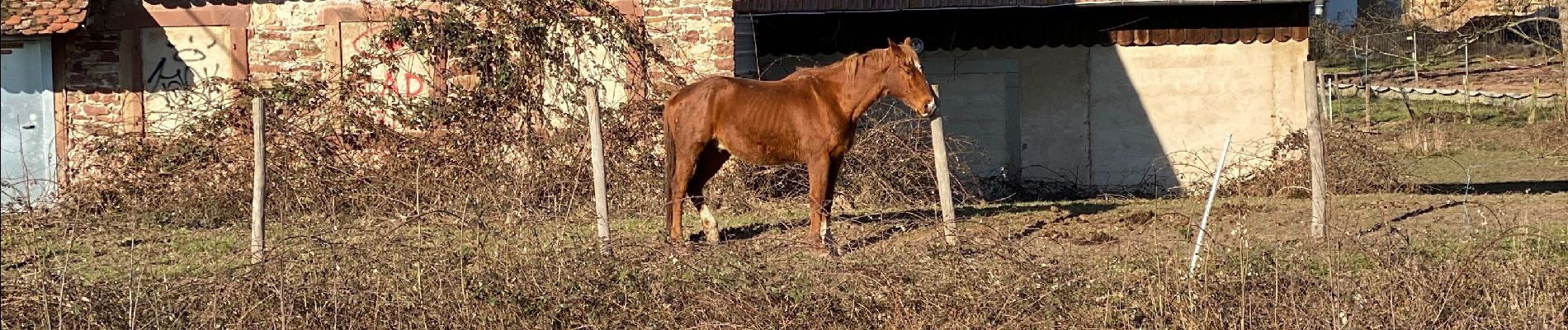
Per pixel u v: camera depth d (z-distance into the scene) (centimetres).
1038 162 1828
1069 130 1820
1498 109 3036
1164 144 1802
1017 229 1042
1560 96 2991
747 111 984
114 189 1320
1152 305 735
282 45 1499
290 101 1454
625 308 752
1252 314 725
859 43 1831
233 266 892
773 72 1838
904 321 729
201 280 796
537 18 1471
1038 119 1825
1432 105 3212
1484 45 4166
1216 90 1788
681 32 1478
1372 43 4175
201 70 1499
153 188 1320
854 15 1822
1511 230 876
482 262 788
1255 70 1780
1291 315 723
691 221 1195
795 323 731
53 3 1450
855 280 762
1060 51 1812
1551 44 3847
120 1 1500
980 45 1822
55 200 1177
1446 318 729
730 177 1345
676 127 1006
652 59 1473
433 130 1452
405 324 745
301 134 1408
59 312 722
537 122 1465
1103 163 1817
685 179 1006
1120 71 1803
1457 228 1008
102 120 1499
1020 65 1823
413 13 1472
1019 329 724
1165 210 1127
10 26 1418
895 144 1379
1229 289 750
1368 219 1064
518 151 1409
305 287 752
